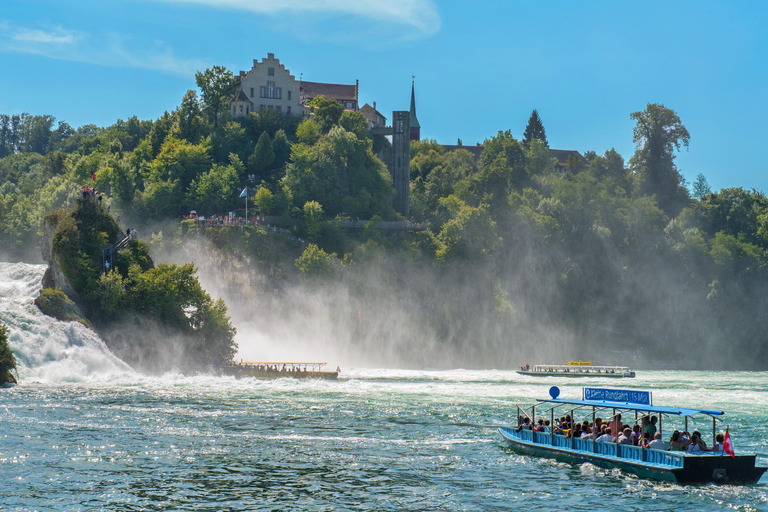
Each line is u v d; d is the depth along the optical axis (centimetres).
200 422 6009
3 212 17638
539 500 3872
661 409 4488
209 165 17812
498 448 5159
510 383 9825
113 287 10100
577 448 4738
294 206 16875
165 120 19588
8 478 4116
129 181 16350
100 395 7544
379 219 17075
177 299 10438
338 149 18000
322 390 8512
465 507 3741
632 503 3819
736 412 6988
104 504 3688
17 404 6706
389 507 3731
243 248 14888
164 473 4322
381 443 5291
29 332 9056
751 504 3809
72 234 10506
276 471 4431
